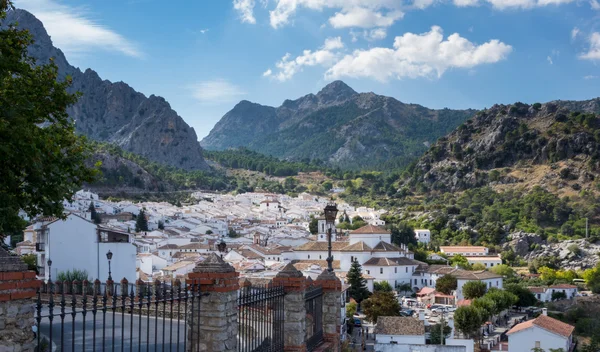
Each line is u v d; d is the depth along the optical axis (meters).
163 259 131.12
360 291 119.88
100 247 69.75
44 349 23.69
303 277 23.25
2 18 22.86
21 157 18.92
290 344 22.48
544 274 172.50
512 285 137.88
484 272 142.88
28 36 23.83
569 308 127.75
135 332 28.00
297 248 150.12
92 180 24.72
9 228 20.83
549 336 84.38
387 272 143.88
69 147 24.34
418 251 180.50
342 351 42.06
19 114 19.27
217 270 17.11
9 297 10.68
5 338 10.70
